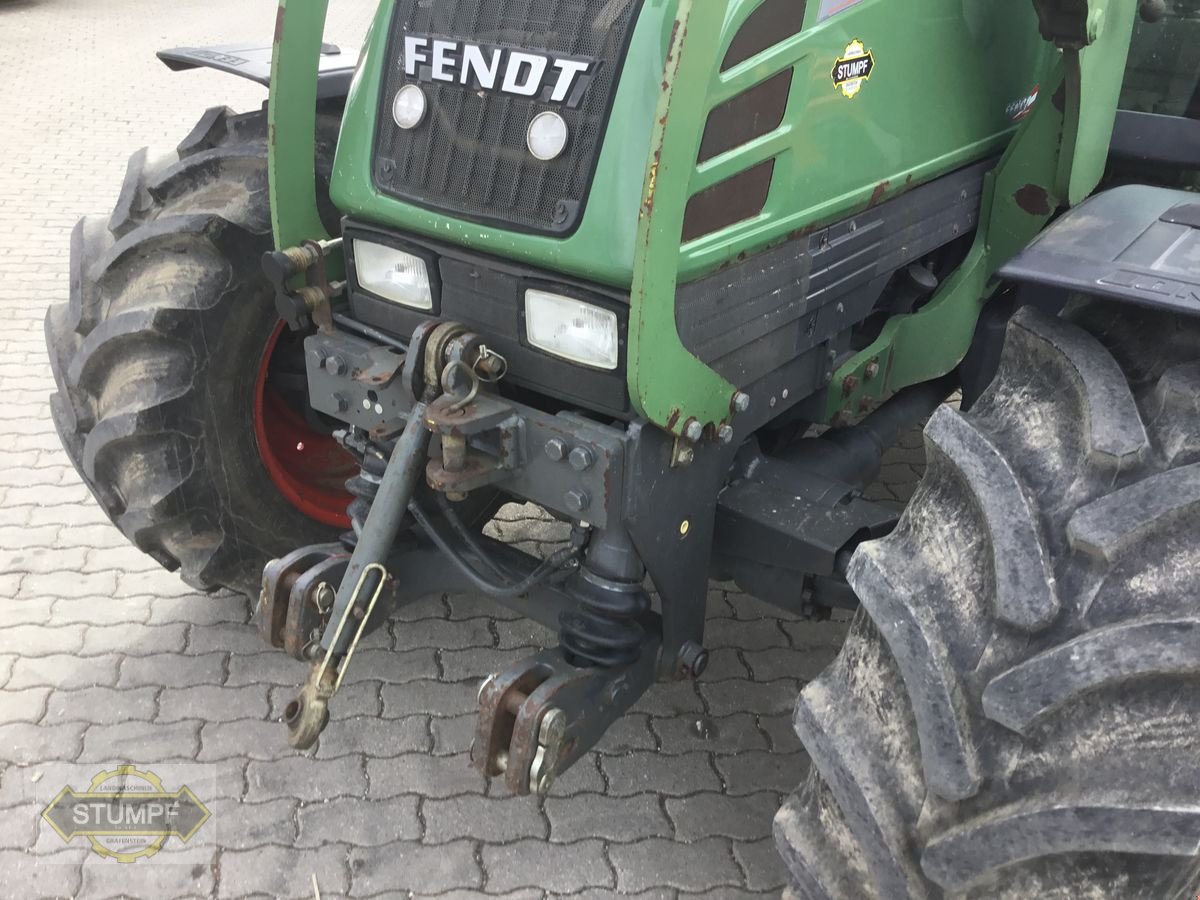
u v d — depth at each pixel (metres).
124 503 2.36
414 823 2.12
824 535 1.82
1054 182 2.25
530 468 1.70
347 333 1.95
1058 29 2.02
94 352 2.25
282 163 1.92
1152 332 1.43
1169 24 2.33
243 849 2.05
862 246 1.99
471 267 1.72
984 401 1.49
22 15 11.54
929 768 1.28
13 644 2.56
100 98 8.45
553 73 1.57
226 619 2.67
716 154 1.58
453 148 1.69
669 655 1.90
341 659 1.79
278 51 1.83
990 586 1.31
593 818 2.14
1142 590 1.23
